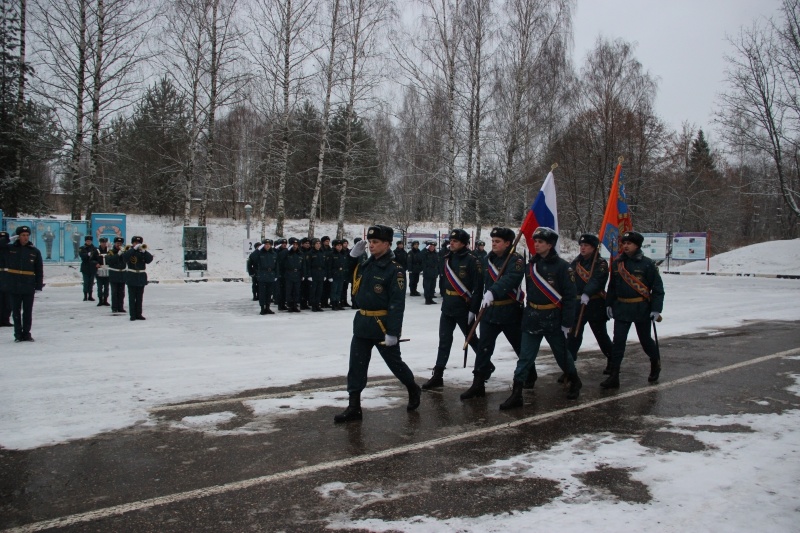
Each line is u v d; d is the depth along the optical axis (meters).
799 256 30.00
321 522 3.38
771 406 6.00
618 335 6.88
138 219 31.03
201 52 25.55
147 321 12.15
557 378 7.39
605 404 6.11
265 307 13.75
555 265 5.99
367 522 3.38
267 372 7.41
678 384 7.01
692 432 5.14
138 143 31.77
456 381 7.15
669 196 42.25
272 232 29.86
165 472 4.14
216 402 5.99
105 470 4.16
